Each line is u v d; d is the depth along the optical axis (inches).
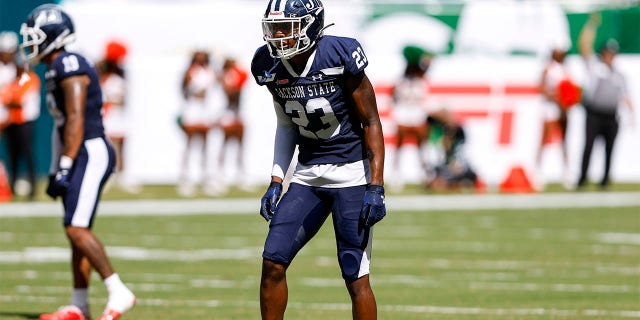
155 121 2881.4
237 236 1924.2
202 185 2822.3
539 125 2974.9
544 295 1283.2
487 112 2967.5
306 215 862.5
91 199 1050.7
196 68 2716.5
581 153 3011.8
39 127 2970.0
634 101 3097.9
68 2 2942.9
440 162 2896.2
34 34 1058.1
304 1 828.6
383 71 2928.2
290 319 1111.0
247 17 2903.5
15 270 1485.0
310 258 1663.4
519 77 2987.2
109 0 3041.3
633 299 1252.5
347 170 858.8
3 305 1191.6
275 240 854.5
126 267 1530.5
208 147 2839.6
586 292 1307.8
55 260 1590.8
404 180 2952.8
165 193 2753.4
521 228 2063.2
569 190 2883.9
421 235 1953.7
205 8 2886.3
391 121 2925.7
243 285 1362.0
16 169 2625.5
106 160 1065.5
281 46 826.2
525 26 3009.4
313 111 846.5
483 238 1908.2
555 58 2849.4
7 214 2260.1
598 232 1999.3
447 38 2965.1
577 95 2851.9
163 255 1665.8
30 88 2529.5
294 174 880.3
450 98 2952.8
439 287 1350.9
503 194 2790.4
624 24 3213.6
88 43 2864.2
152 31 2878.9
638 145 3125.0
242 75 2758.4
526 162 2979.8
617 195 2748.5
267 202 884.6
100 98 1069.1
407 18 2945.4
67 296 1262.3
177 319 1102.4
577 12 3075.8
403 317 1123.9
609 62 2839.6
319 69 838.5
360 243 853.2
